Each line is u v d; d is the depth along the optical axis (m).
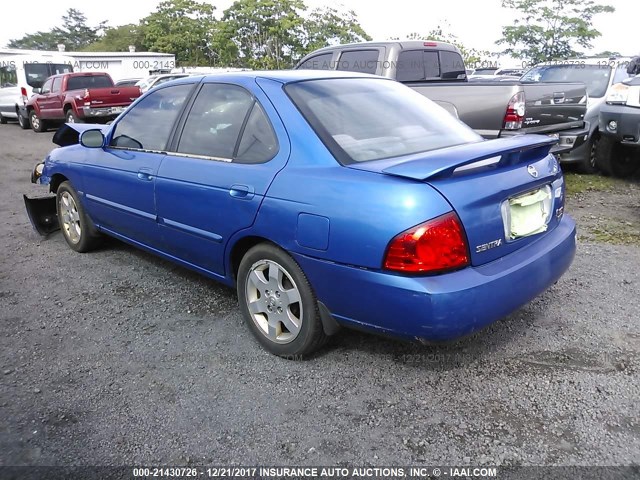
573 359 3.26
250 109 3.50
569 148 7.62
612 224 5.93
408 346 3.44
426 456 2.53
